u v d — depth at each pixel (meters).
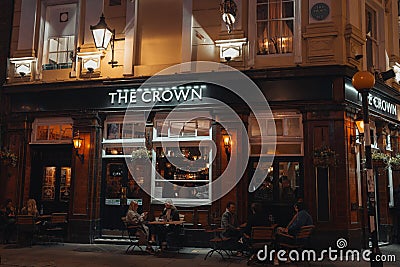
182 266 9.02
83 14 13.12
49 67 13.29
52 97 12.88
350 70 10.94
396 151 13.34
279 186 11.25
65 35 13.34
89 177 12.22
